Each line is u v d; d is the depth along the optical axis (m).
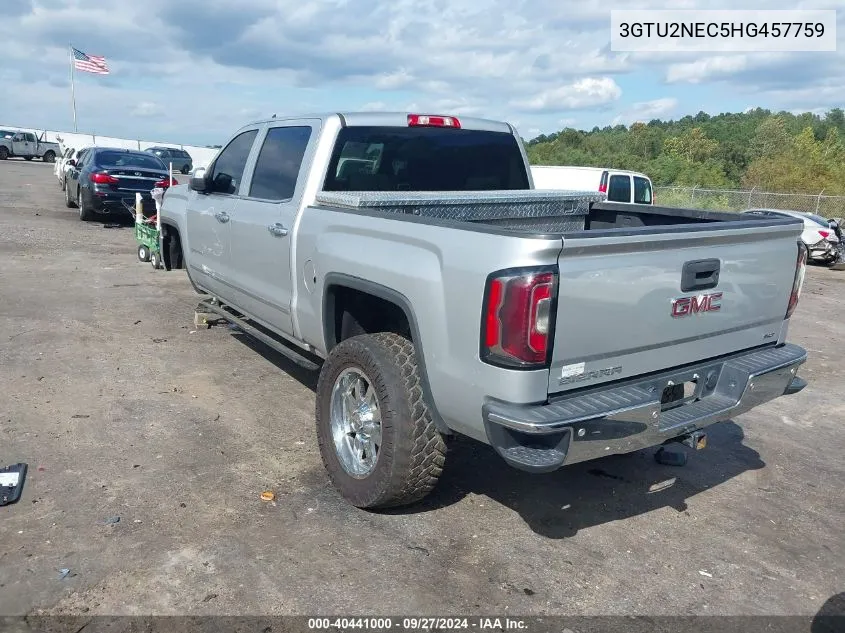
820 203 29.03
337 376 3.89
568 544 3.61
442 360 3.25
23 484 3.92
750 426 5.50
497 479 4.30
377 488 3.60
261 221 4.91
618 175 15.23
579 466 4.56
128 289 9.03
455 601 3.10
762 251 3.75
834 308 11.16
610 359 3.20
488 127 5.34
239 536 3.51
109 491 3.89
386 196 4.15
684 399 3.64
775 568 3.50
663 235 3.19
